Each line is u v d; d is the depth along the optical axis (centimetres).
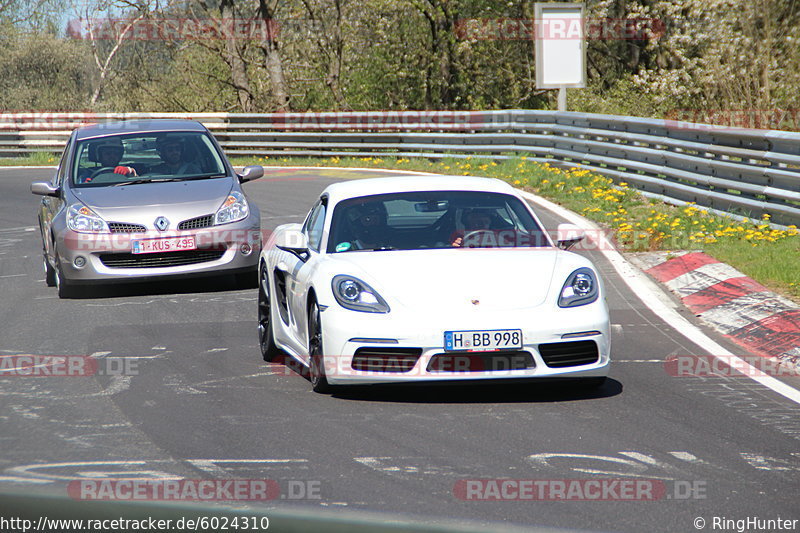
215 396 1451
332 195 1688
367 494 1020
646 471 1089
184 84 9075
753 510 967
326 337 1400
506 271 1446
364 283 1414
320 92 8588
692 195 3178
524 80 8175
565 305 1402
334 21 7981
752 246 2516
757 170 2792
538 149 4519
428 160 5166
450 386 1493
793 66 4606
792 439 1209
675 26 6825
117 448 1198
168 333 1938
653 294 2192
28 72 10644
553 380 1409
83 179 2502
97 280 2306
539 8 4500
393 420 1306
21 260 3002
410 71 8138
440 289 1401
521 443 1196
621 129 3762
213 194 2420
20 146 6725
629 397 1418
